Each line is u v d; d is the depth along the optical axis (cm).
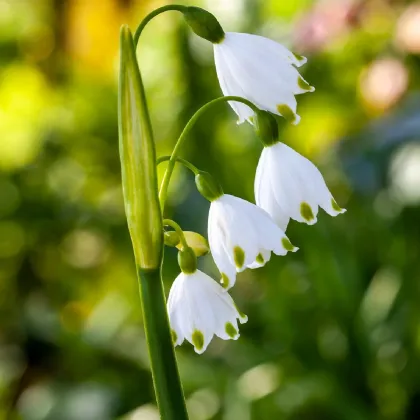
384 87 76
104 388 72
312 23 80
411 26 73
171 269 76
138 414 69
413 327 66
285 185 38
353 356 67
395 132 70
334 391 64
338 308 68
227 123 84
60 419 70
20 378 82
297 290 72
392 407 66
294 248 38
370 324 67
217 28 38
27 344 82
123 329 78
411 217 71
